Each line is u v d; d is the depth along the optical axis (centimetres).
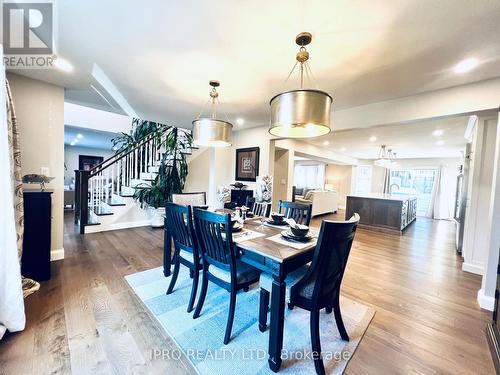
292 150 566
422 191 906
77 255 311
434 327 184
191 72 232
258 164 454
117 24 163
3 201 160
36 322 173
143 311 193
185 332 170
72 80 260
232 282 162
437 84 241
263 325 172
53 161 279
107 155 943
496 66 201
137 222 484
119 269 272
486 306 213
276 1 137
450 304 220
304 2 136
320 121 137
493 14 141
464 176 380
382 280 270
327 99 141
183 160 499
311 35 167
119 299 209
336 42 175
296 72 225
